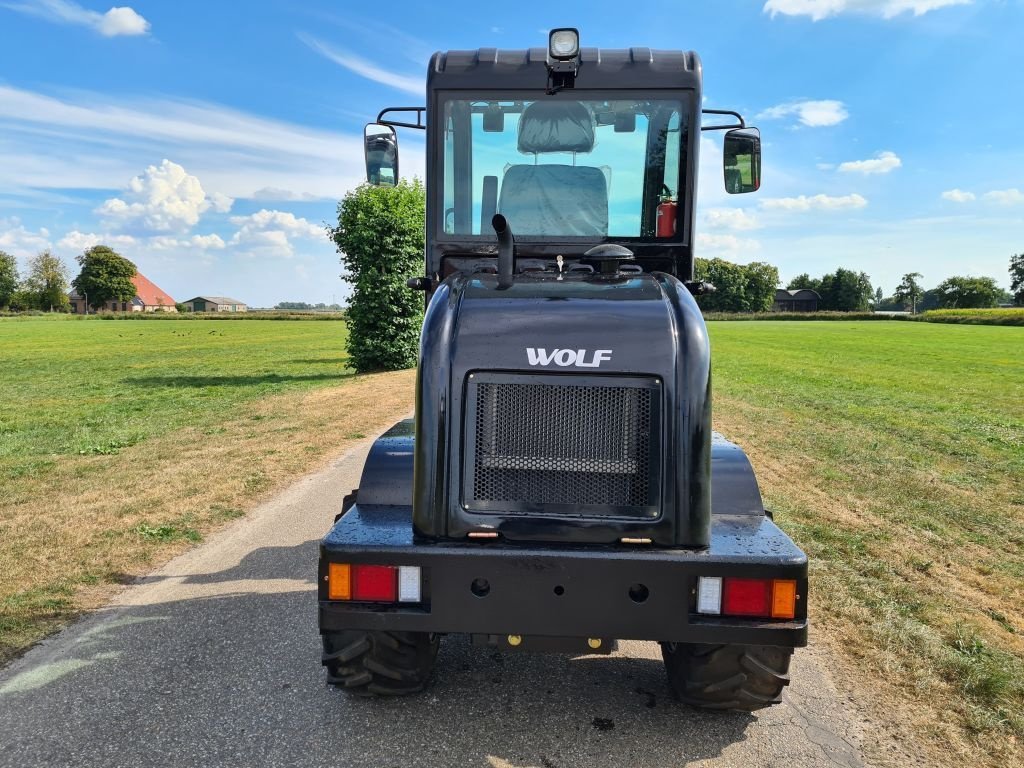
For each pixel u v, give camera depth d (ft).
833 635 14.15
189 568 17.84
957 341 141.08
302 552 19.06
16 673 12.60
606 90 13.03
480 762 10.26
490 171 13.32
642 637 9.43
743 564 9.29
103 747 10.48
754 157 13.85
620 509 9.68
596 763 10.27
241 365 85.61
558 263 12.80
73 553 18.66
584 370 9.65
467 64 13.23
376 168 14.29
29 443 34.65
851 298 444.14
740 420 41.57
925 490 25.62
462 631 9.59
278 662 13.07
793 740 10.78
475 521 9.73
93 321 293.43
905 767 10.16
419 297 66.85
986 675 12.46
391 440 12.28
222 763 10.16
